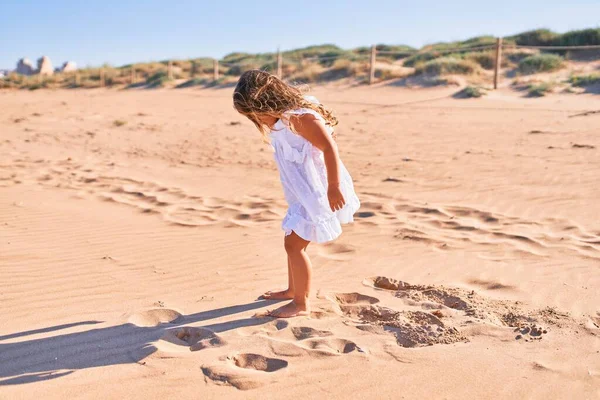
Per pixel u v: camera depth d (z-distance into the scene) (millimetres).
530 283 4398
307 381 3010
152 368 3143
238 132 13820
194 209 6926
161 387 2955
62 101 23750
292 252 3777
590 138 10836
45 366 3186
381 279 4523
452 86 22078
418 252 5207
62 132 13977
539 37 27891
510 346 3369
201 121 16156
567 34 27234
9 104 22125
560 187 7480
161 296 4238
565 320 3707
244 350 3330
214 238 5730
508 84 21703
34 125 15273
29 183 8320
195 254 5234
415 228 5902
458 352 3297
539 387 2939
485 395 2879
